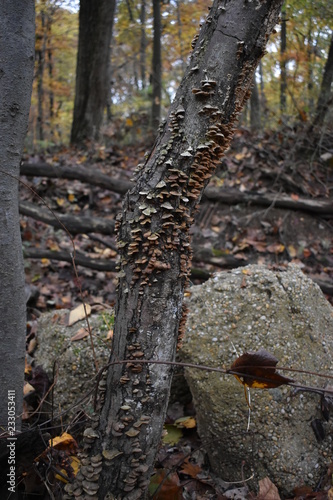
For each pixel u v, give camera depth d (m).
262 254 4.66
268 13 1.58
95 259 4.13
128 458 1.64
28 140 8.33
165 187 1.60
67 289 4.07
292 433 2.15
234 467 2.15
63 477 1.86
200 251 4.22
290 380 1.43
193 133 1.61
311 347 2.36
